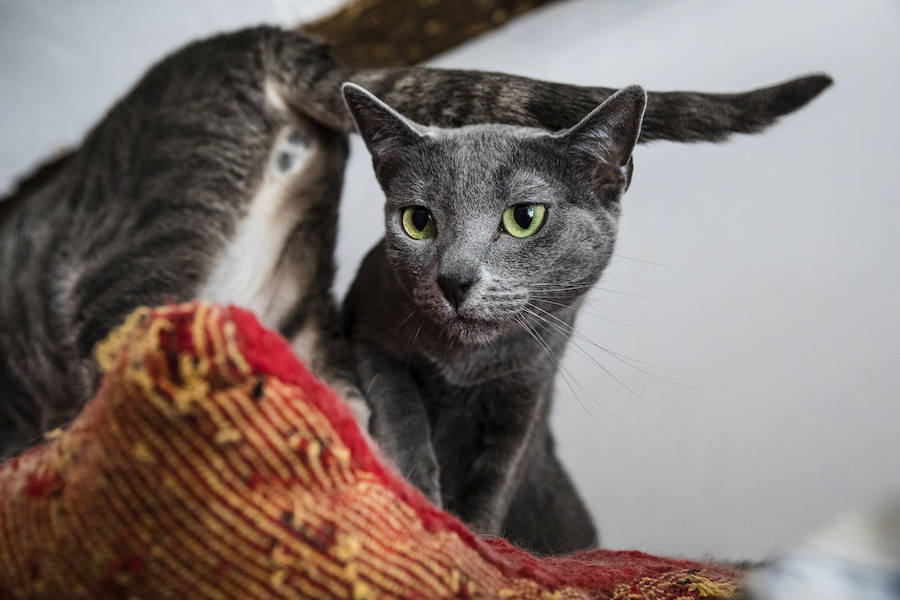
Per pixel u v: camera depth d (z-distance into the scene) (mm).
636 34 2145
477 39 2340
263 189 1654
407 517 664
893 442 1681
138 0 2484
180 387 560
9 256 1881
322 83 1617
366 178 2127
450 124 1446
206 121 1672
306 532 583
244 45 1724
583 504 1707
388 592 611
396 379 1333
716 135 1282
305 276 1655
